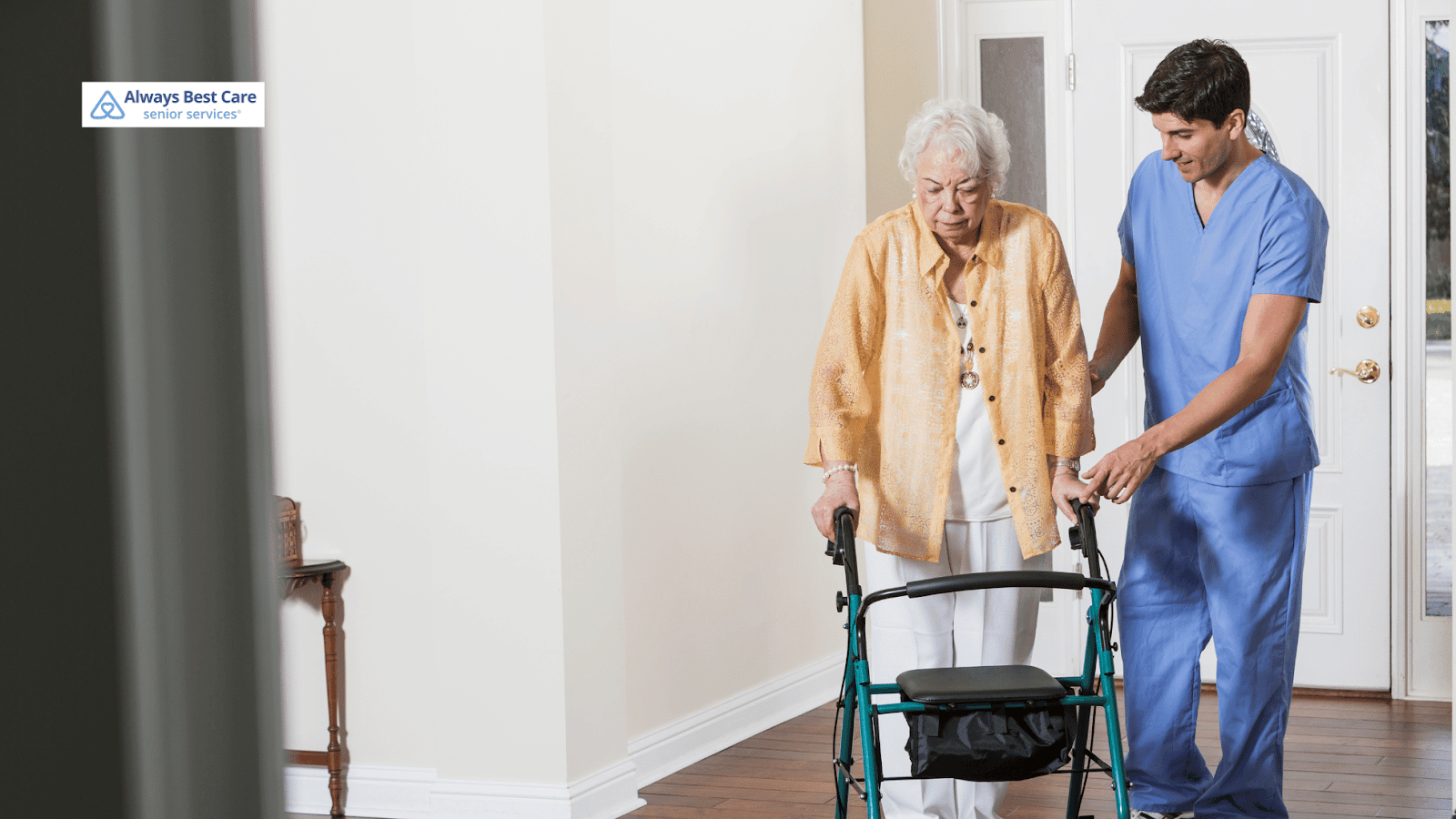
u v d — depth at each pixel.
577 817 3.12
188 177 0.17
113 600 0.17
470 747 3.21
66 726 0.17
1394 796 3.22
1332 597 4.36
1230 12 4.39
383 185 3.26
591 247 3.26
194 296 0.17
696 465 3.84
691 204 3.83
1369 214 4.27
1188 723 2.99
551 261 3.11
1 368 0.17
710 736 3.85
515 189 3.13
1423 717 4.05
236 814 0.18
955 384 2.56
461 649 3.21
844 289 2.62
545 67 3.09
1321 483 4.35
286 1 3.31
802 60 4.42
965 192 2.42
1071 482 2.56
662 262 3.69
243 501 0.18
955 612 2.67
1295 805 3.15
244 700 0.18
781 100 4.30
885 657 2.70
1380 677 4.34
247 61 0.18
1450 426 4.24
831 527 2.47
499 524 3.17
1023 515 2.56
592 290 3.27
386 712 3.32
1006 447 2.56
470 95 3.16
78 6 0.17
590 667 3.24
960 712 2.04
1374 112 4.26
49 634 0.17
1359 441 4.31
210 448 0.17
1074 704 2.05
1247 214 2.72
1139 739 3.02
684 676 3.77
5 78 0.17
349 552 3.32
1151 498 2.96
